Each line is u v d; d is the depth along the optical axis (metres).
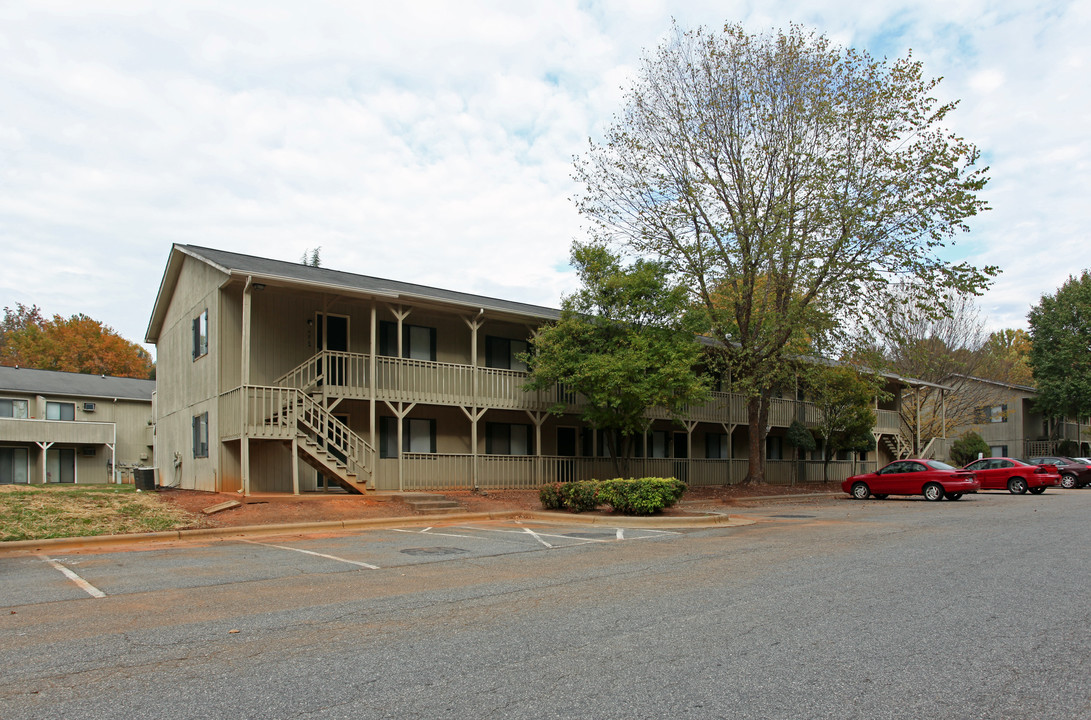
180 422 24.62
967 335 47.72
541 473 25.23
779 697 4.85
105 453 40.03
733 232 26.55
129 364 63.16
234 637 6.41
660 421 30.27
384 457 22.98
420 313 24.27
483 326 25.80
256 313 21.03
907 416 46.69
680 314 24.11
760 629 6.64
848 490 28.22
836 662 5.62
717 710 4.60
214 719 4.46
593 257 23.84
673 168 27.27
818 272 25.98
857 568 10.05
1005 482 31.86
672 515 17.58
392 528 16.17
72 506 15.44
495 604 7.77
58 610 7.56
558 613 7.32
